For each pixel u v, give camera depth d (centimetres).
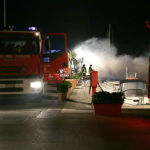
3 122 1096
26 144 766
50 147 734
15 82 1650
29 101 1806
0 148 728
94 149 714
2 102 1819
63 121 1109
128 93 2019
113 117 1196
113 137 843
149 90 1383
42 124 1049
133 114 1274
